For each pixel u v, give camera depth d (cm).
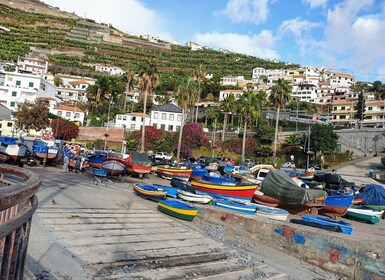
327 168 6016
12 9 19250
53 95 8538
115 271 923
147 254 1099
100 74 13075
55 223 1211
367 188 2766
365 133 7106
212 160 5078
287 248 1440
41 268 830
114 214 1496
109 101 9550
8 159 2617
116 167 2742
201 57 18000
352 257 1246
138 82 5203
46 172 2556
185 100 5284
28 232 353
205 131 7762
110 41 18375
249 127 7631
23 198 313
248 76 15400
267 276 1111
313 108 10606
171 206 1633
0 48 12750
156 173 3594
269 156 6700
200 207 1769
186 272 1015
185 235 1392
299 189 2136
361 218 2312
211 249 1273
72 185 2025
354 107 9456
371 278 1190
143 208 1703
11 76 7169
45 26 17888
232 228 1638
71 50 15325
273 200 2264
